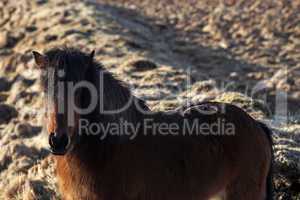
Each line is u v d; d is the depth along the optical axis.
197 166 8.41
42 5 42.31
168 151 8.30
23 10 41.66
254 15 47.00
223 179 8.70
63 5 42.09
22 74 25.34
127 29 35.91
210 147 8.55
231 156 8.69
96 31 32.94
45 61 7.64
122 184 7.94
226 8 50.28
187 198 8.43
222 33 41.62
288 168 11.45
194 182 8.41
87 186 7.95
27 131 17.70
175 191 8.31
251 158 8.76
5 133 18.64
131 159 8.03
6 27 38.91
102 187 7.90
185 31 43.31
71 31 32.34
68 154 7.91
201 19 47.34
